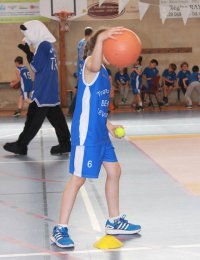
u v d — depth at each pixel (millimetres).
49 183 8773
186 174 9156
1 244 5844
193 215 6750
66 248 5672
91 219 6691
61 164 10320
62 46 21016
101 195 7852
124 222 6062
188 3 21141
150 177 8977
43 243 5855
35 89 11031
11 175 9469
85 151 5672
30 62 10922
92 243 5816
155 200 7504
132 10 21172
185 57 21500
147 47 21375
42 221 6672
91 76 5652
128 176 9094
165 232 6109
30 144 12750
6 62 21031
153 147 11938
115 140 13031
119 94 21141
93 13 21062
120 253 5488
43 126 16000
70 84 21391
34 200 7711
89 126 5676
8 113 20156
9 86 21141
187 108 20156
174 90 21172
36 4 20891
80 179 5812
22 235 6145
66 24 20859
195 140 12734
